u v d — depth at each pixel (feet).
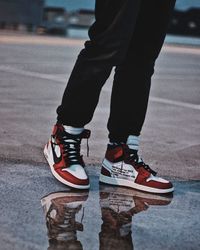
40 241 5.72
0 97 16.08
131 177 7.97
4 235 5.82
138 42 7.74
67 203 7.07
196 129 13.26
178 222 6.66
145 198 7.61
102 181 8.18
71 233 6.00
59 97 16.97
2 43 42.47
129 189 8.02
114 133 8.02
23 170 8.54
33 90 18.02
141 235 6.12
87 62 7.24
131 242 5.88
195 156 10.48
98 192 7.72
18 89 17.98
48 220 6.37
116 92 7.91
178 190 8.14
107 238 5.94
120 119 7.93
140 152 10.46
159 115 14.90
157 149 10.82
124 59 7.77
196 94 19.86
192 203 7.52
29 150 9.95
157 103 17.11
